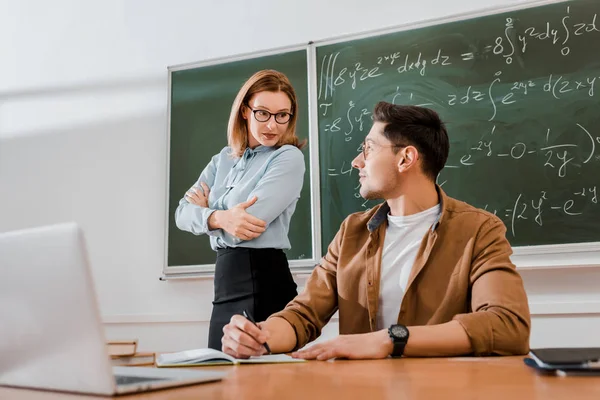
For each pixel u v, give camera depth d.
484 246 1.23
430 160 1.38
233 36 2.90
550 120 2.31
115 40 3.11
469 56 2.46
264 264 1.91
